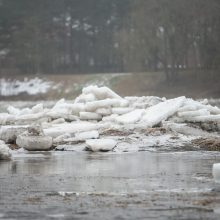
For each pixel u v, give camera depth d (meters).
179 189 33.59
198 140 60.03
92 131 61.88
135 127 63.97
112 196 31.67
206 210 28.00
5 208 28.69
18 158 51.47
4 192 33.06
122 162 47.56
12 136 60.75
